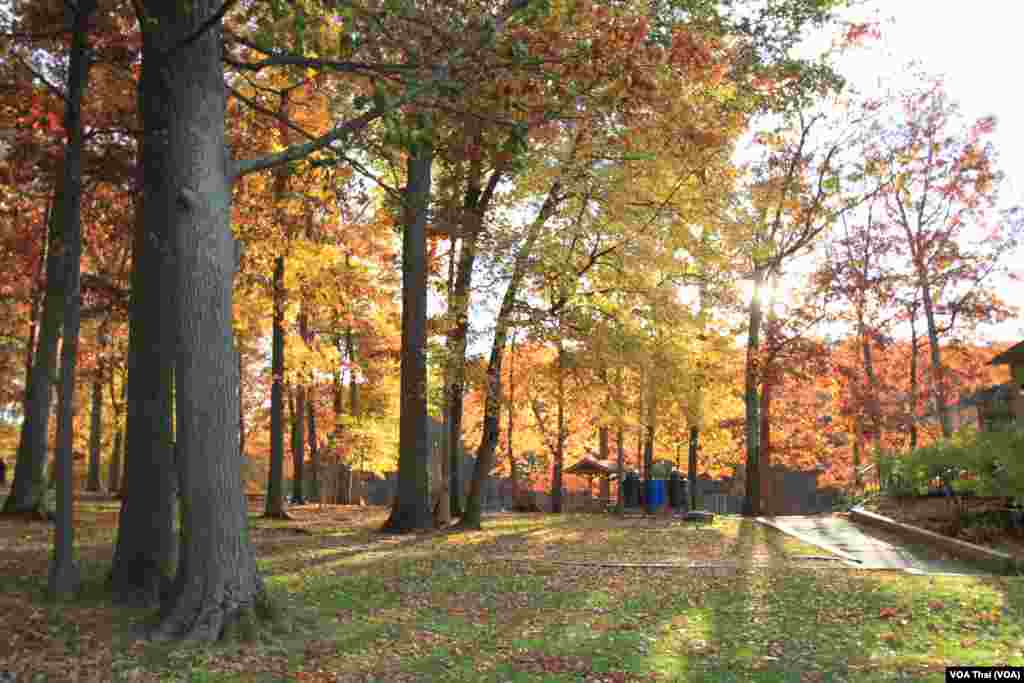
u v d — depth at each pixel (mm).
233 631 8242
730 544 17312
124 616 9125
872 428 30422
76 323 9914
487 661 7773
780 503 49438
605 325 22141
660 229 21766
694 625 9258
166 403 10422
